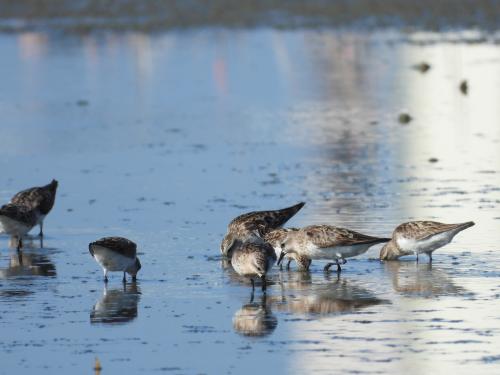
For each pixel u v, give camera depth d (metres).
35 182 26.39
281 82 41.66
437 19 58.34
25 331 15.63
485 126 32.62
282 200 24.06
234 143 30.88
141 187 25.69
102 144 31.00
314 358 14.34
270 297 17.22
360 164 27.91
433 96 38.00
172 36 54.56
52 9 63.47
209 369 14.05
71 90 40.62
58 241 21.08
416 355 14.34
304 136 31.70
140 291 17.62
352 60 46.53
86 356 14.61
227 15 60.81
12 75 44.19
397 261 19.39
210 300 17.09
